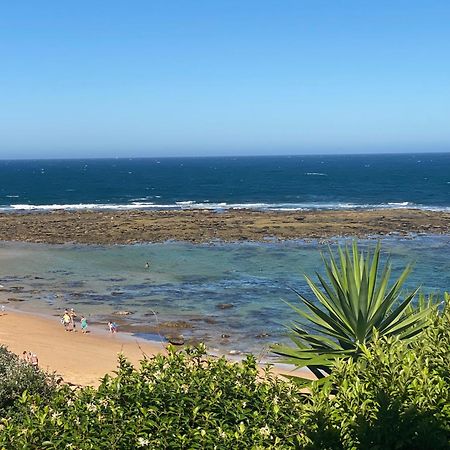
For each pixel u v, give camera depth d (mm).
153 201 93250
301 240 50750
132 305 31266
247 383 6434
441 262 40938
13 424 6102
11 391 10195
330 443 4703
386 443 4504
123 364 6812
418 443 4457
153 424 5598
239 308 30359
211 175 177875
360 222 59969
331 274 8062
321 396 5352
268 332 26094
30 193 110438
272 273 38562
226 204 87000
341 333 7961
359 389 5117
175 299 32406
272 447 5148
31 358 19875
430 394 4820
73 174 193750
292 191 110375
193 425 5707
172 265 41406
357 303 7664
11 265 42031
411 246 47469
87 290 34750
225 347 24078
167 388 6066
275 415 5738
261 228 56562
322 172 187250
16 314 29578
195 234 53781
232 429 5641
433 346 5672
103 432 5590
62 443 5543
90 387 6625
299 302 31312
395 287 7980
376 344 5840
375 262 7812
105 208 81250
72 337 25531
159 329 26891
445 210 73500
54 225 59531
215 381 6262
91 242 50688
